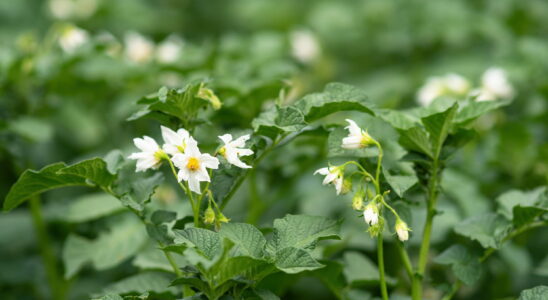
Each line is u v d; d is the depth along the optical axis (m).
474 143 5.47
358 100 3.24
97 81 5.68
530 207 3.30
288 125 3.12
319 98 3.27
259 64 5.60
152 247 4.71
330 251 4.44
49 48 5.77
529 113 6.23
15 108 5.16
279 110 3.15
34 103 5.27
